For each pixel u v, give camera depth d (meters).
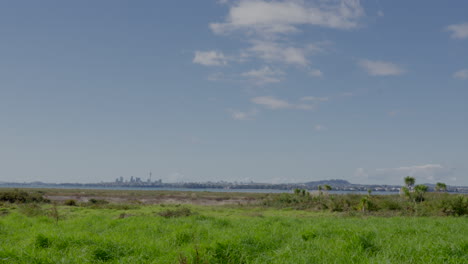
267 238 13.99
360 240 12.20
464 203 41.81
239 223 22.53
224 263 10.55
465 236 16.44
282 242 13.89
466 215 40.38
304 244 12.98
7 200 49.56
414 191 55.25
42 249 11.62
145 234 16.78
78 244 12.22
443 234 16.66
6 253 10.30
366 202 47.31
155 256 11.46
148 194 109.88
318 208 52.03
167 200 79.50
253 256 11.04
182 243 13.85
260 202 64.50
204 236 15.14
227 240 11.76
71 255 10.81
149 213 35.81
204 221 22.84
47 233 13.98
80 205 49.38
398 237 15.38
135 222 21.55
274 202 61.69
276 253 11.30
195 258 10.07
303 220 26.64
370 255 11.25
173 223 21.41
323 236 15.07
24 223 20.94
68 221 23.42
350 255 10.88
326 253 11.31
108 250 11.47
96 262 10.77
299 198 62.44
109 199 78.69
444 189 68.19
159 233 17.20
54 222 22.69
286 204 58.97
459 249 10.79
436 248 11.02
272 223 22.45
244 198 89.25
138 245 12.60
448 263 9.93
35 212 30.77
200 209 47.50
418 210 43.91
